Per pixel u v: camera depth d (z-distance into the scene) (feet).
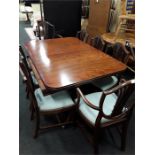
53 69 5.11
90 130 5.77
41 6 12.08
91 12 12.21
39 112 5.03
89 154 5.10
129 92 3.83
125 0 9.50
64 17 12.32
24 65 4.62
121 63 5.61
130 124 6.10
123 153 5.16
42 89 4.81
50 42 7.73
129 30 9.86
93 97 5.20
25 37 15.20
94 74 4.89
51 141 5.47
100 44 7.14
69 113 5.72
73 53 6.40
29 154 5.05
